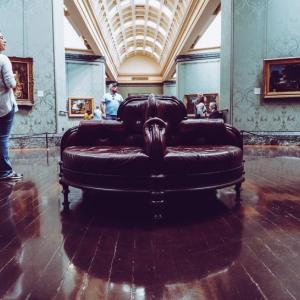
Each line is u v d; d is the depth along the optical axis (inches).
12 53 353.1
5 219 104.5
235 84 379.6
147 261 72.2
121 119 146.5
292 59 355.9
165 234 90.0
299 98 363.6
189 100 766.5
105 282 62.7
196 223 99.7
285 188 147.7
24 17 355.6
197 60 756.6
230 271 66.9
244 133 377.7
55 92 368.8
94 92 762.8
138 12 956.6
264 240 84.4
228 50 384.5
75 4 483.8
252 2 369.7
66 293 58.6
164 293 58.5
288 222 99.3
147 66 1475.1
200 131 142.9
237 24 374.3
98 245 82.1
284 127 370.0
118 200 131.0
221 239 85.5
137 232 92.0
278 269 67.6
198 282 62.4
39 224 99.4
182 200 130.2
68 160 118.4
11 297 57.3
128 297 57.2
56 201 128.4
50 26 362.9
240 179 123.3
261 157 262.4
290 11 361.4
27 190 146.9
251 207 117.2
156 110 124.1
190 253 76.5
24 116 360.5
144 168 103.6
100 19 687.7
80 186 111.4
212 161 109.3
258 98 374.6
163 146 104.3
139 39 1233.4
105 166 106.3
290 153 287.1
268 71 365.4
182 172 104.8
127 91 1482.5
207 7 507.2
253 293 58.1
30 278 64.5
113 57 1063.0
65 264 71.0
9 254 76.7
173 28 848.3
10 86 161.0
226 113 390.6
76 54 745.0
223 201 126.6
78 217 106.7
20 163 234.5
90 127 142.4
